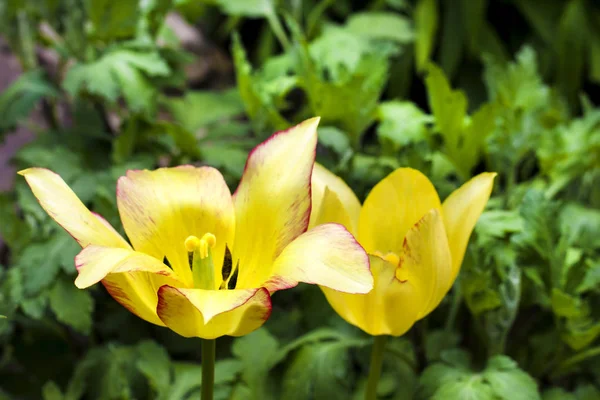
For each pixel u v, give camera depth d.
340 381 0.67
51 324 0.75
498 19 1.37
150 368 0.68
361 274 0.51
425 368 0.67
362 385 0.69
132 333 0.76
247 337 0.69
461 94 0.69
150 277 0.54
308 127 0.56
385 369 0.69
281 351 0.68
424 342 0.68
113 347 0.72
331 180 0.60
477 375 0.63
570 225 0.71
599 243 0.70
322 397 0.66
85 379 0.72
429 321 0.73
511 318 0.64
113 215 0.72
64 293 0.69
